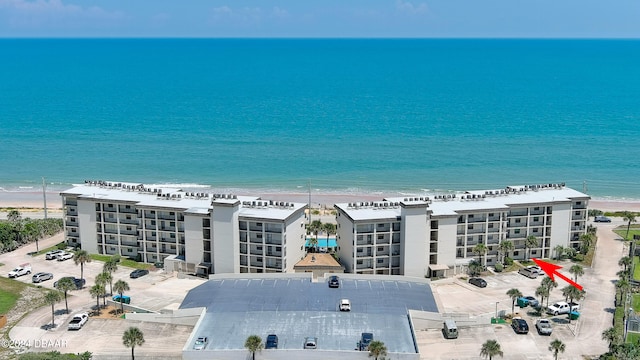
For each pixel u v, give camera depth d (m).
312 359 109.50
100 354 114.44
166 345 117.88
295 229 151.62
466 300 138.62
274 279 139.50
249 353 109.00
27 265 157.38
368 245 146.62
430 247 151.38
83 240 167.88
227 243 146.38
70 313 130.88
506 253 159.88
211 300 128.25
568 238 166.12
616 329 120.19
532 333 123.56
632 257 157.12
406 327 118.06
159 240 158.88
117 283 130.75
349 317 121.00
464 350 116.94
